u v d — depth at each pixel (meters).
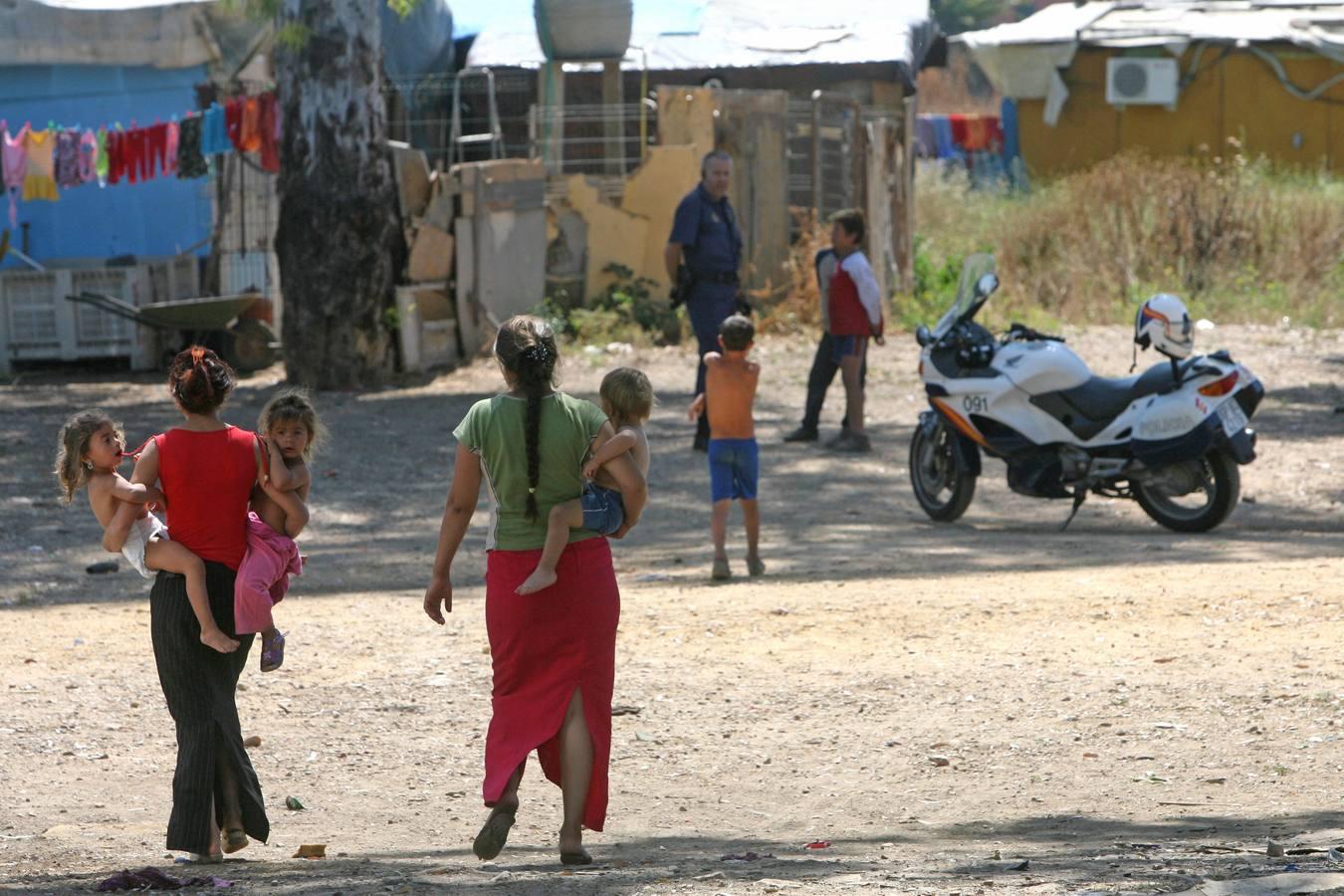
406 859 20.09
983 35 138.00
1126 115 133.88
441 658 31.86
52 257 84.44
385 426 62.56
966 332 46.41
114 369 80.12
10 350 78.69
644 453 20.62
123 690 29.94
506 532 19.61
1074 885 15.52
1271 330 81.94
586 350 77.31
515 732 19.50
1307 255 91.38
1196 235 92.38
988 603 34.53
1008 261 94.88
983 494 51.03
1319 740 24.84
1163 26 132.50
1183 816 21.27
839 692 28.95
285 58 71.94
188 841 20.19
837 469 54.53
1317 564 37.19
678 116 84.50
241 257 83.06
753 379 38.19
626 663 31.17
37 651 32.50
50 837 21.97
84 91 82.62
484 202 77.75
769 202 85.62
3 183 76.31
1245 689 27.69
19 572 40.19
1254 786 22.80
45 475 53.47
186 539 20.45
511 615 19.48
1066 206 97.00
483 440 19.45
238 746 20.86
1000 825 21.30
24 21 80.38
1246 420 42.78
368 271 72.44
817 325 83.69
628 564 41.03
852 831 21.36
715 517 38.28
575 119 86.50
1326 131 127.88
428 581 39.34
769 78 97.12
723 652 31.73
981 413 45.16
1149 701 27.44
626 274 84.06
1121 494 44.88
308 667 31.30
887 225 92.06
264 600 20.44
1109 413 43.88
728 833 21.61
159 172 83.19
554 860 19.67
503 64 95.38
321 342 72.44
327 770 25.62
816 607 34.75
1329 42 125.69
